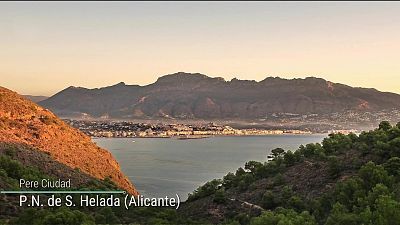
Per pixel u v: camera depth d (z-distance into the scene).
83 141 148.00
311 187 91.25
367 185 77.50
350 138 112.38
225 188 115.62
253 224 69.19
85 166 130.75
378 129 111.19
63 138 139.12
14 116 134.38
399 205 61.09
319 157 104.75
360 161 93.56
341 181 85.94
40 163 110.56
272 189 98.56
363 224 60.81
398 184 75.31
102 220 72.88
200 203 105.56
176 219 85.56
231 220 85.50
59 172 109.81
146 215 87.81
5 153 107.00
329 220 65.12
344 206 69.44
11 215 71.06
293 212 71.38
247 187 107.62
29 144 121.50
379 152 92.19
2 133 119.94
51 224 64.44
